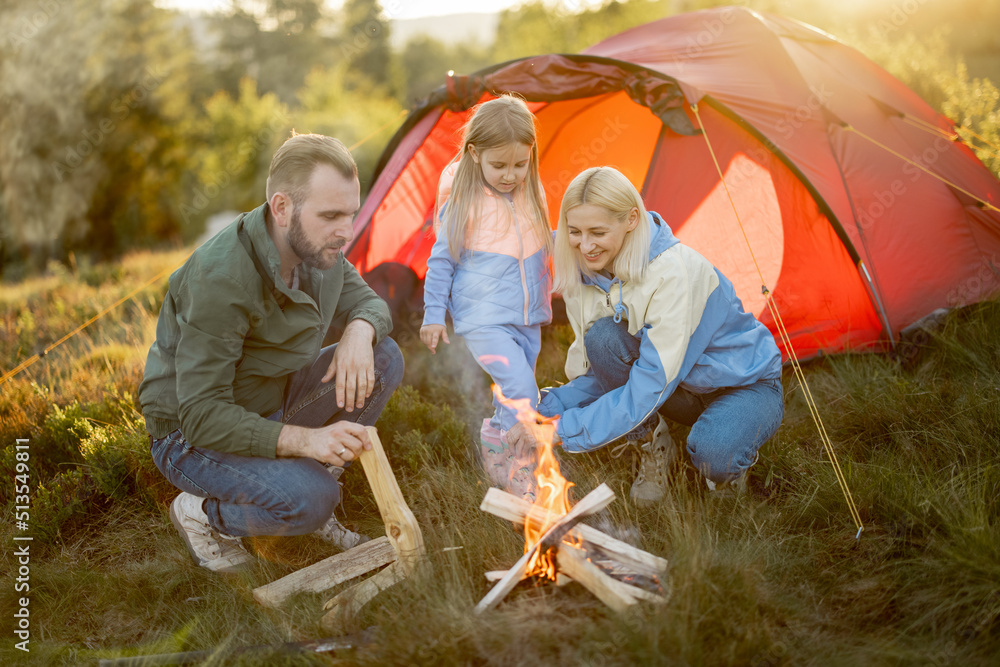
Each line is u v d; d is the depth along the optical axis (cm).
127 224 1786
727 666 146
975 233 336
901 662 150
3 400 329
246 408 198
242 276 174
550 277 252
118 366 375
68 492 251
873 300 304
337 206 170
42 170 1716
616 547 174
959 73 652
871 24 902
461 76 350
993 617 157
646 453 222
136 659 170
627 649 148
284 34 2666
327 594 190
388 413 275
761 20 370
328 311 204
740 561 175
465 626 158
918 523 188
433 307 241
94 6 1825
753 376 210
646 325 210
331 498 188
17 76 1714
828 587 178
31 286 742
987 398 242
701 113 317
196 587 203
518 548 192
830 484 211
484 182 239
